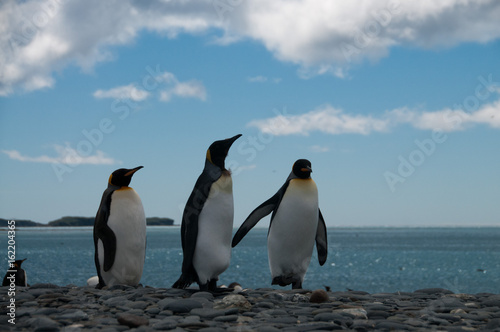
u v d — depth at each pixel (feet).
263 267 121.70
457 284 84.58
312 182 23.00
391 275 103.81
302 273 23.41
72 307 16.14
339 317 14.46
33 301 17.29
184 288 19.93
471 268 123.85
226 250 18.84
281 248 22.84
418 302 18.85
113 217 21.88
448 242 380.37
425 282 88.07
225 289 19.60
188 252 18.43
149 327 12.96
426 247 280.72
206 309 15.12
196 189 18.62
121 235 21.88
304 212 22.41
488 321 14.96
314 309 16.21
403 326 13.60
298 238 22.67
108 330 12.46
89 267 113.60
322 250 25.93
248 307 15.87
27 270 103.14
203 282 18.78
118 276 22.29
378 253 213.25
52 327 12.79
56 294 18.34
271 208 23.57
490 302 18.03
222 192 18.52
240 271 108.17
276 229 22.75
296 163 23.32
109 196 22.15
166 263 136.46
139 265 22.68
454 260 159.63
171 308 15.44
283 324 13.61
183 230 19.04
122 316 13.60
